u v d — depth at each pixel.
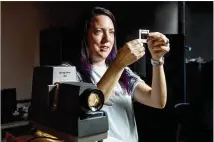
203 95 1.98
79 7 2.52
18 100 2.30
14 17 2.36
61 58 2.10
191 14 2.60
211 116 1.78
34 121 0.64
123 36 2.22
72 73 0.62
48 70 0.60
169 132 1.54
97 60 0.83
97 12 0.79
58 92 0.57
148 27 2.47
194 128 1.73
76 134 0.52
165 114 1.52
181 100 1.93
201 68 2.12
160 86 0.85
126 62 0.66
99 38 0.78
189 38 2.60
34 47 2.49
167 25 2.56
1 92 1.99
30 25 2.46
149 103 0.90
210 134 1.75
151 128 1.48
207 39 2.62
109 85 0.66
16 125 1.78
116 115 0.80
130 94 0.88
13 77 2.37
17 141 0.70
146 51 0.90
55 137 0.61
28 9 2.44
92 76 0.79
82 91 0.53
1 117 1.88
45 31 2.38
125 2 2.43
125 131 0.81
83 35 0.81
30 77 2.47
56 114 0.57
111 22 0.80
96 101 0.54
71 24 2.52
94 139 0.55
